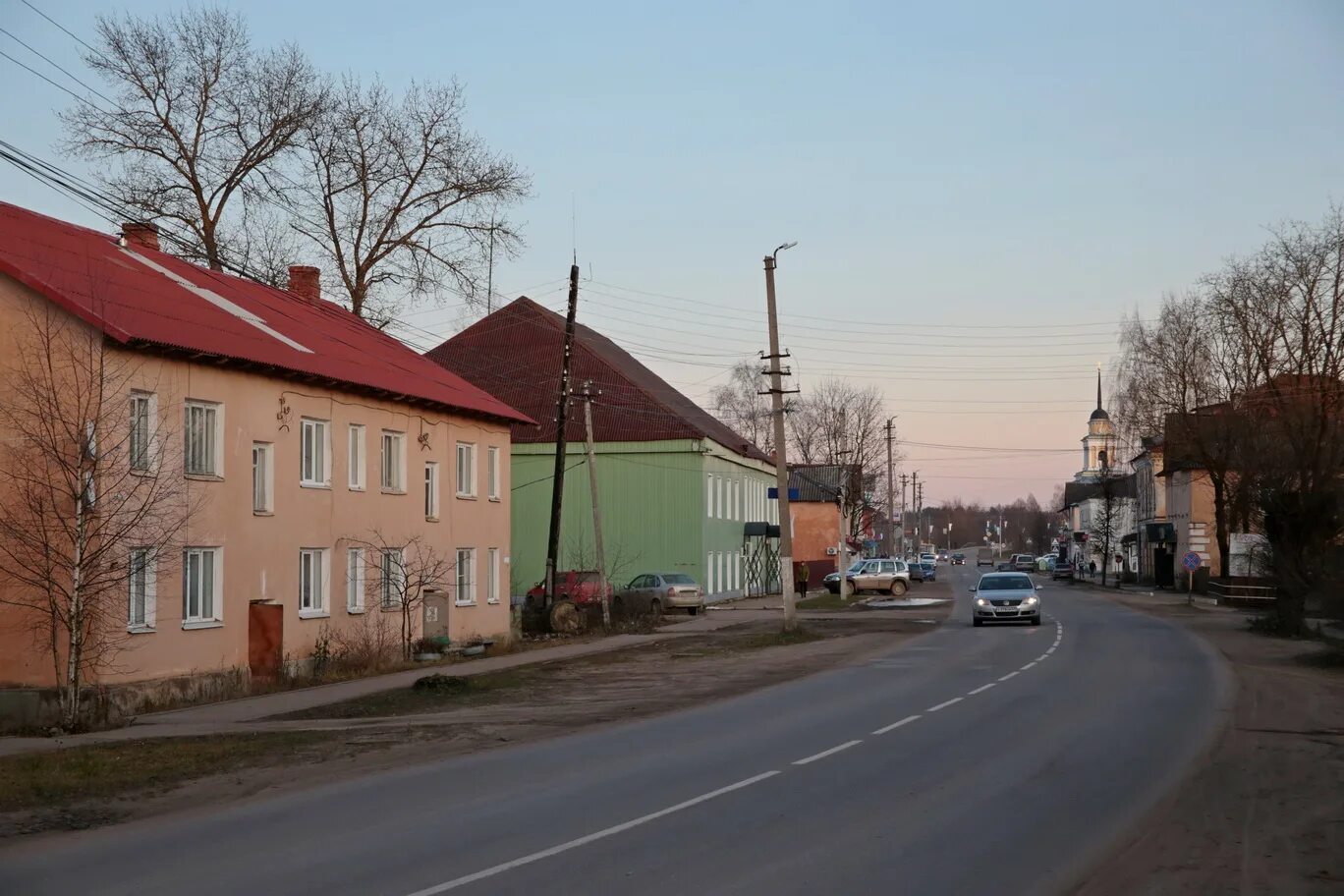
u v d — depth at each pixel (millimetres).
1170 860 8891
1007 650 30484
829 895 7898
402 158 44625
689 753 14656
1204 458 57750
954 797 11367
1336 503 34688
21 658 20109
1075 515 147875
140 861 9273
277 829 10422
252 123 41062
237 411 24500
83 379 20297
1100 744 14727
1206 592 67312
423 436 32969
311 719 19469
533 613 41062
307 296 38469
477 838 9797
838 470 96312
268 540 25547
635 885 8172
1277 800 11172
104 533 19250
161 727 18422
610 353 66812
